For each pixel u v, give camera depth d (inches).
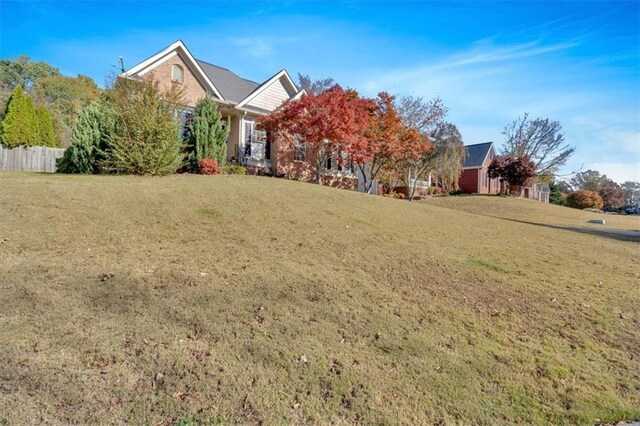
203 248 223.8
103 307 142.1
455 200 1038.4
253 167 687.7
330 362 126.2
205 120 552.1
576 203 1560.0
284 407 103.7
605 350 153.4
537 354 144.9
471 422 105.9
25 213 241.6
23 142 646.5
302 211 346.0
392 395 113.3
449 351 140.6
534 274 245.8
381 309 170.1
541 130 1563.7
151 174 438.9
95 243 209.8
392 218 382.9
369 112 705.6
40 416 90.4
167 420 94.3
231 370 116.0
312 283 188.9
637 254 356.2
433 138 926.4
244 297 164.4
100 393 100.0
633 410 116.7
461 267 242.7
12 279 154.1
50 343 117.3
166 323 136.9
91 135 466.6
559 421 109.7
